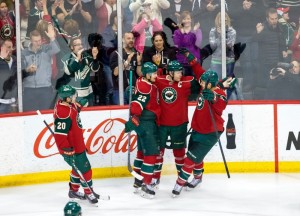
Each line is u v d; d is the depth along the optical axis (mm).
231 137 29406
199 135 25438
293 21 30859
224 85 25422
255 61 30969
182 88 26000
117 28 30406
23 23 29891
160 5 30750
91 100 30625
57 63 30359
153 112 25641
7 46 29594
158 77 26109
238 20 30906
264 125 29375
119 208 24266
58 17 30219
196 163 25641
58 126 23797
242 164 29500
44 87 30391
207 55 30922
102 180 28594
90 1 30312
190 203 24797
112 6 30344
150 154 25484
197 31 30859
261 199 25188
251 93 31000
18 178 27750
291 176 28812
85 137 28562
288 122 29406
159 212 23609
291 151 29469
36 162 28031
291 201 24859
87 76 30438
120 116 28984
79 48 30391
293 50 30906
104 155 28953
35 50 30109
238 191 26469
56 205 24891
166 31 30828
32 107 30391
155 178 26891
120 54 30453
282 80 30953
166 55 30219
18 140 27609
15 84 29922
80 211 20953
